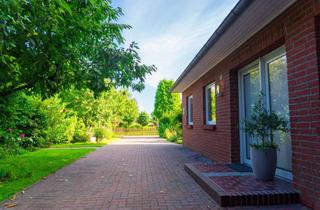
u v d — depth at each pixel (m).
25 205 4.09
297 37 4.09
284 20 4.45
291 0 4.04
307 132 3.83
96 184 5.43
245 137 6.84
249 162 6.58
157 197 4.44
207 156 9.39
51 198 4.45
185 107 14.02
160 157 9.72
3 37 3.96
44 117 14.12
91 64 6.68
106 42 7.00
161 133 28.12
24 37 4.67
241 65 6.59
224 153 7.46
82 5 5.14
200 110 10.48
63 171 6.94
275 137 5.40
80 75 6.36
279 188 4.21
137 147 14.28
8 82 5.83
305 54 3.89
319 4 3.61
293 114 4.18
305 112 3.88
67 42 5.44
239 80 7.02
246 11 4.38
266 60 5.67
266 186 4.36
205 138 9.70
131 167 7.50
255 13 4.46
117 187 5.16
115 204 4.10
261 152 4.73
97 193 4.73
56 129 15.46
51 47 5.09
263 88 5.73
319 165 3.57
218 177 5.12
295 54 4.13
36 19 4.38
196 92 11.23
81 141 19.19
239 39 5.82
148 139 24.55
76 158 9.44
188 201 4.20
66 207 3.98
